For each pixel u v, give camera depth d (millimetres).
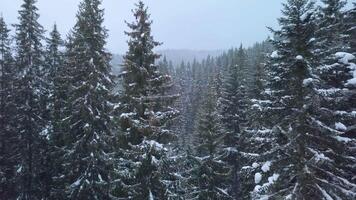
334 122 14750
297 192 14070
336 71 15688
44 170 32969
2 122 36406
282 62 15250
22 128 32906
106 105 26703
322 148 15156
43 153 32812
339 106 15297
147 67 20641
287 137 14984
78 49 27688
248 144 30484
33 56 33031
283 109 15094
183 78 119500
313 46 14609
